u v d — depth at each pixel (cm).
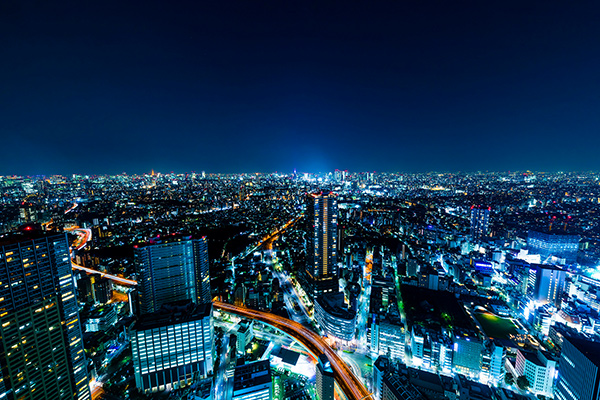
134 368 17025
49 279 13138
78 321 14688
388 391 14900
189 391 17025
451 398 14825
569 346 13862
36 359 12700
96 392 17188
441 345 19600
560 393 14288
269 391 14938
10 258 11900
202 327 18225
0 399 11606
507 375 18175
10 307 11900
